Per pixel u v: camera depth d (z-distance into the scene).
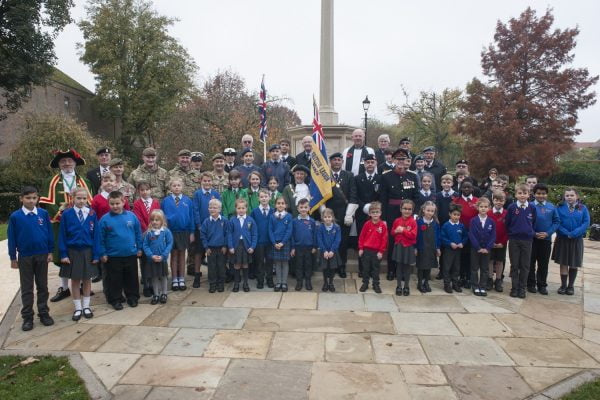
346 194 6.80
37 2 19.81
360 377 3.53
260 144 25.16
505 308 5.29
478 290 5.82
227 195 6.55
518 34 26.44
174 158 23.12
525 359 3.88
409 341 4.25
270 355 3.94
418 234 5.86
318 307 5.29
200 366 3.72
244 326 4.65
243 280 6.30
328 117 9.30
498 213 5.99
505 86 26.53
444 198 6.47
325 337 4.35
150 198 6.00
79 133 19.38
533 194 6.73
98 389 3.33
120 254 5.19
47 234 4.77
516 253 5.73
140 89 33.28
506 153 24.91
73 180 5.61
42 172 18.81
